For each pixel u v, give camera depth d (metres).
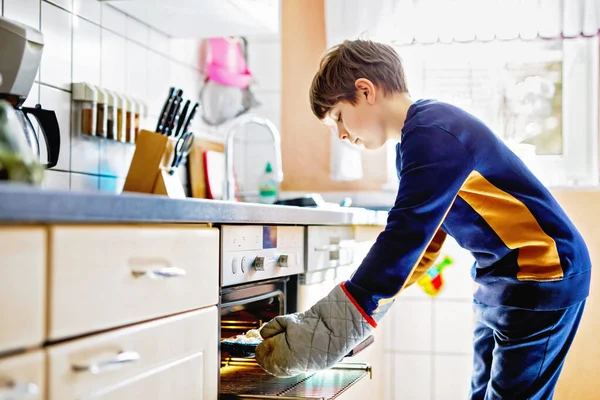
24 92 1.51
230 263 1.46
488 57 3.07
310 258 1.98
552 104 3.03
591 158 2.98
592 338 2.79
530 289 1.47
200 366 1.31
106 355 1.02
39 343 0.90
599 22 2.86
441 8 2.98
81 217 0.92
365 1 3.03
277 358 1.32
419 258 1.30
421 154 1.33
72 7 1.97
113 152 2.16
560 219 1.50
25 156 0.97
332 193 3.20
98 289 1.00
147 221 1.12
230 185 2.44
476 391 1.70
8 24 1.43
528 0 2.91
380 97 1.54
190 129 2.77
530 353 1.49
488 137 1.42
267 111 3.25
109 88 2.17
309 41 3.21
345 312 1.30
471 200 1.50
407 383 3.16
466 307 3.11
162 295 1.17
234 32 2.53
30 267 0.87
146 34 2.41
